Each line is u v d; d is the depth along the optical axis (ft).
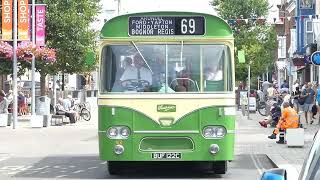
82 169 79.36
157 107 65.21
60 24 191.52
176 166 81.30
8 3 158.30
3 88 255.91
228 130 65.46
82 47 195.31
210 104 65.31
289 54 289.53
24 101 213.25
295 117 109.09
